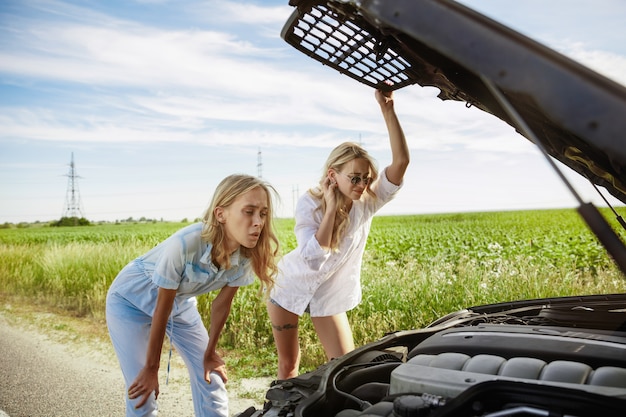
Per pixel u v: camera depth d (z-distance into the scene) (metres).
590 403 1.49
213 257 3.11
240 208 2.94
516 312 3.03
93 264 10.83
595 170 1.93
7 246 14.59
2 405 5.09
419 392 1.85
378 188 3.88
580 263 9.41
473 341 2.12
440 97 2.49
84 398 5.21
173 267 3.00
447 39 1.44
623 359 1.81
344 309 3.96
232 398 5.04
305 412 1.85
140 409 3.18
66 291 10.38
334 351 3.95
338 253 3.77
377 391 2.10
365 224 3.91
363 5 1.57
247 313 7.02
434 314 6.40
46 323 8.48
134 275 3.29
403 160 3.75
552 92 1.31
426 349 2.18
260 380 5.48
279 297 3.92
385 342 2.57
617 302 2.99
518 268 7.64
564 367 1.80
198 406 3.53
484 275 7.18
